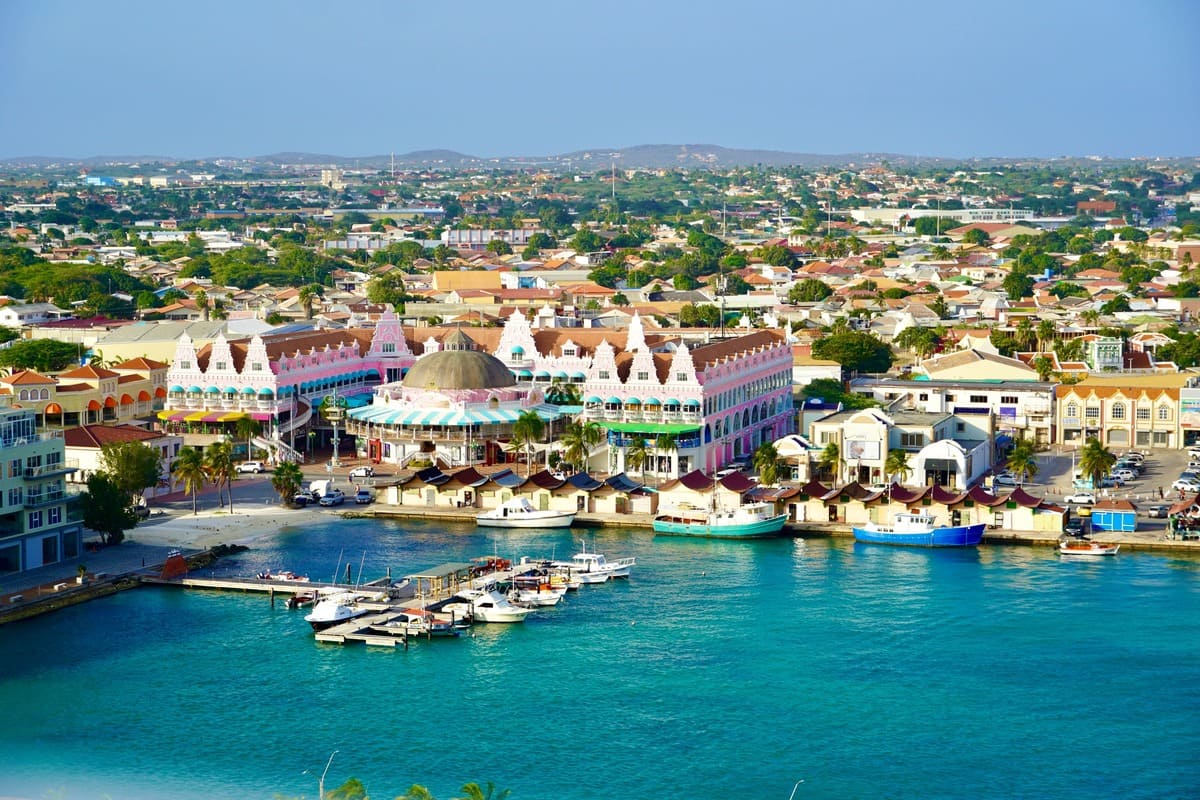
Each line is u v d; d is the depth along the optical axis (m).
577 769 178.50
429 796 161.25
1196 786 174.50
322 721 192.62
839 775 177.00
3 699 199.25
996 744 185.38
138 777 176.75
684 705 197.50
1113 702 197.88
